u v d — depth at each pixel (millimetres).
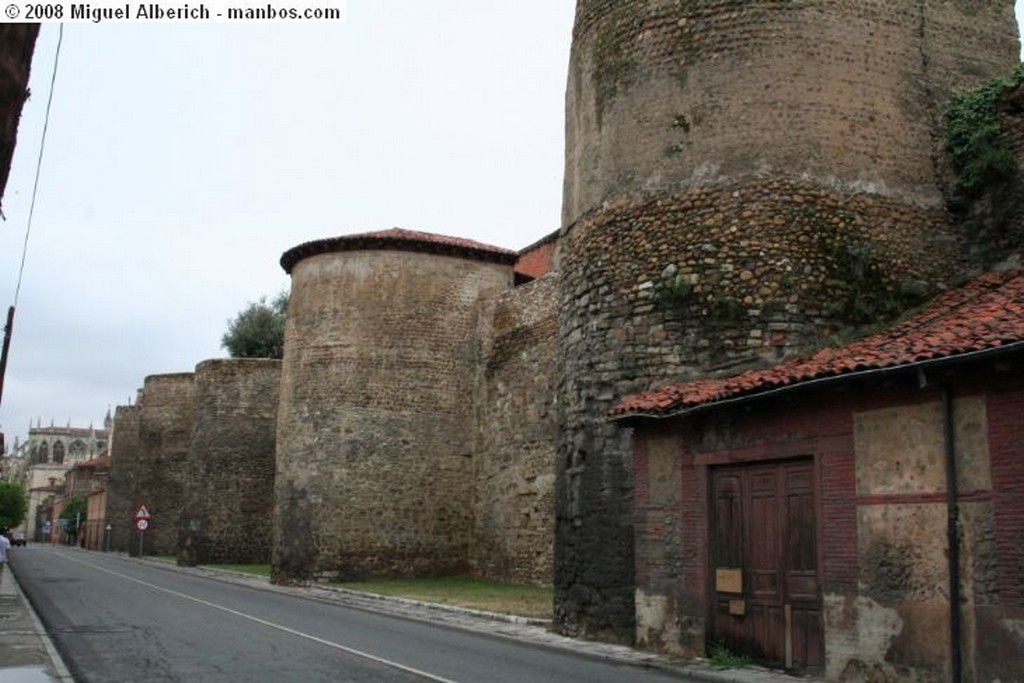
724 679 10469
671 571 12695
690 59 15000
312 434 29484
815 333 13469
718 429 12266
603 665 11766
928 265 14156
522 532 27078
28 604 20656
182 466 54062
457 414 30297
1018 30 15750
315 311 30328
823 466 10805
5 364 23391
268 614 18562
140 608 19766
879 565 10047
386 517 28938
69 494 117688
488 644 13977
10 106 4812
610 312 14984
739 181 14227
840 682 10289
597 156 15891
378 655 12492
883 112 14492
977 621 9047
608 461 14367
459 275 30953
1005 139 14000
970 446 9320
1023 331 9062
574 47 17141
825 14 14586
